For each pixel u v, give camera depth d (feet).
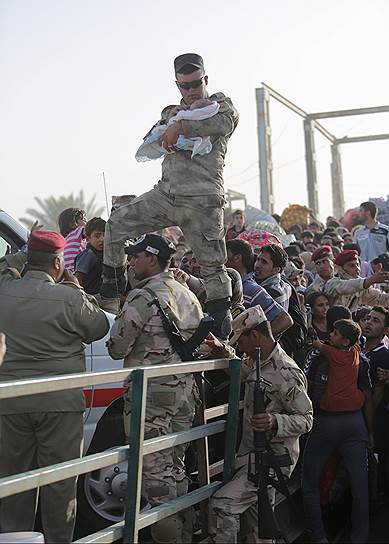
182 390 15.78
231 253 20.02
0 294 15.21
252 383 17.02
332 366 20.57
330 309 21.44
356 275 26.86
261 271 21.09
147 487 15.48
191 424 16.25
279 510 19.62
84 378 12.64
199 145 16.12
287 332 21.16
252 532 16.76
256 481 15.90
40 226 15.88
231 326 16.80
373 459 22.08
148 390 15.67
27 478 11.61
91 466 12.93
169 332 15.60
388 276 25.02
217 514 16.03
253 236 25.13
